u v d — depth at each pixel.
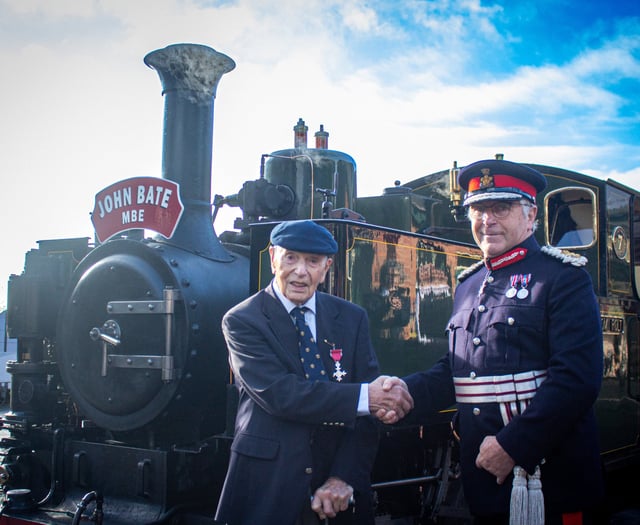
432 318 3.99
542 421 2.11
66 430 3.94
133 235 4.13
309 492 2.32
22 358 4.39
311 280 2.43
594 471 2.26
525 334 2.30
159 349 3.58
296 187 4.62
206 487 3.71
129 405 3.65
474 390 2.40
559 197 5.48
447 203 5.61
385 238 3.69
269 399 2.27
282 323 2.44
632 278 5.86
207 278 3.80
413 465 4.01
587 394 2.12
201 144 4.08
